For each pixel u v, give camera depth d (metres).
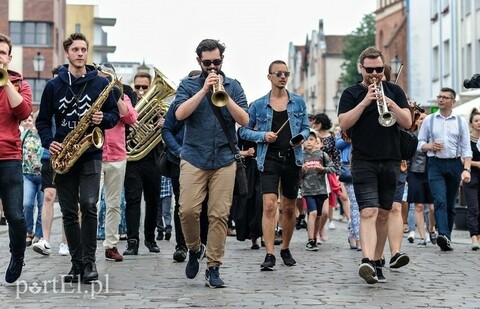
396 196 11.38
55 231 19.38
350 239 15.21
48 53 59.91
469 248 15.29
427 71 56.00
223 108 9.73
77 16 85.31
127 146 13.48
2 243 15.63
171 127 11.71
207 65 9.74
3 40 9.00
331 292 9.53
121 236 16.72
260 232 14.88
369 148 10.02
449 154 14.91
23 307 8.38
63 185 9.93
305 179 15.10
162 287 9.81
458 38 48.00
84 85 9.87
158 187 13.87
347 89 10.23
